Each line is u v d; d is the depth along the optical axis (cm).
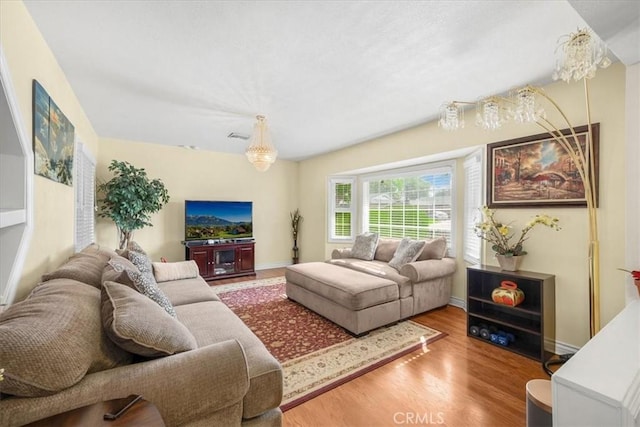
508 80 238
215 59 208
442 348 246
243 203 539
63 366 87
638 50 159
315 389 189
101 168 430
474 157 326
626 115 181
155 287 173
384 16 161
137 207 396
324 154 550
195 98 278
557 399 89
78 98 278
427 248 360
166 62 212
